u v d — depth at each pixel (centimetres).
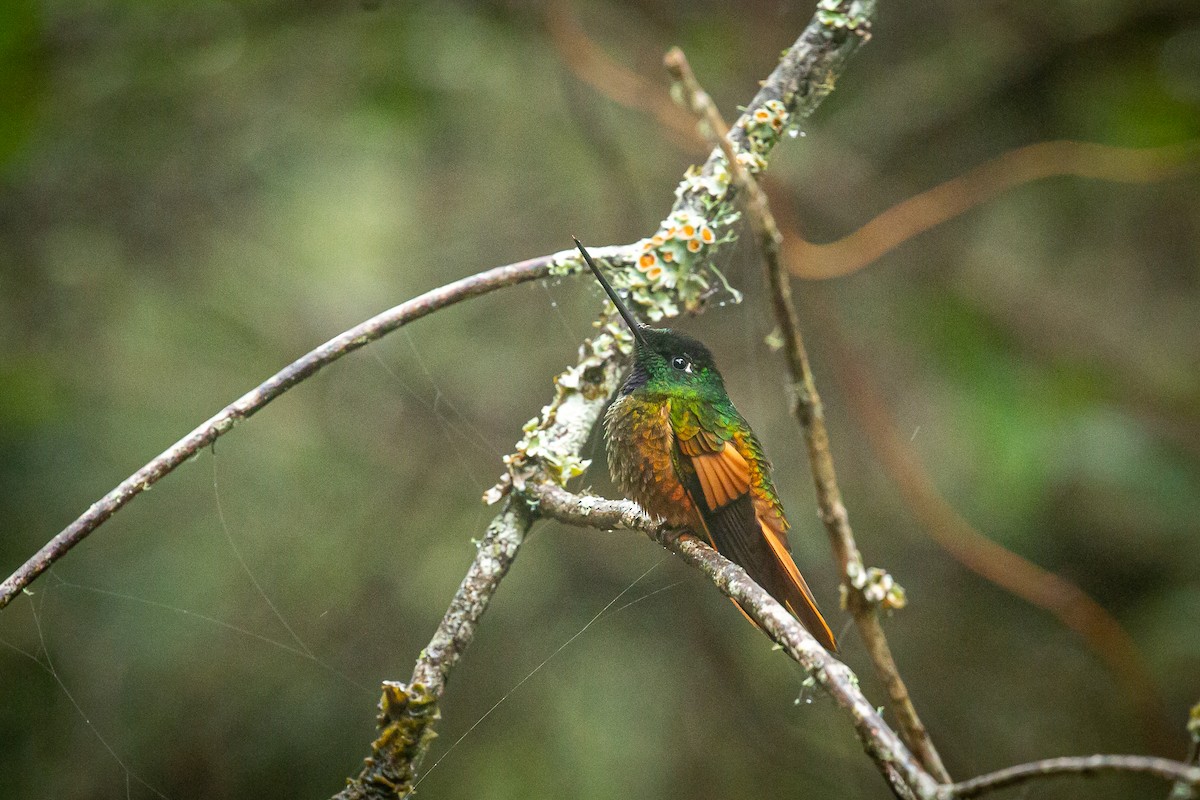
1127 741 1085
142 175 1208
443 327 1213
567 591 1116
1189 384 1127
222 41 1112
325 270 1257
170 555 1123
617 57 1166
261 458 1184
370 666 1095
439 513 1144
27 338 1171
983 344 1107
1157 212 1195
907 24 1184
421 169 1280
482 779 1072
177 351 1213
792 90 564
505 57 1218
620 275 558
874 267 1159
